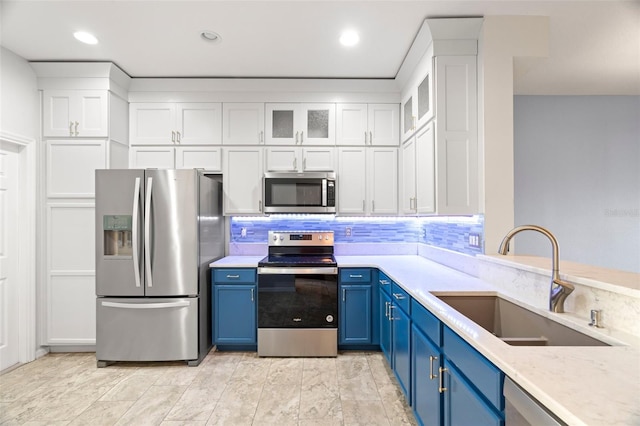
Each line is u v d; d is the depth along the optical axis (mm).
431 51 2332
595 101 3445
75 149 2922
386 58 2781
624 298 1179
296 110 3270
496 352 1001
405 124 3129
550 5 2064
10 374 2568
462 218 2570
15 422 1959
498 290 1898
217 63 2875
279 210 3170
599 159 3436
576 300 1402
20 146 2793
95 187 2717
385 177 3281
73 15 2178
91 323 2918
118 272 2703
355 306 2949
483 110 2217
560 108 3438
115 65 2914
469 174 2287
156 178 2705
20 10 2121
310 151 3271
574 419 655
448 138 2293
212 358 2877
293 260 3102
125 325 2703
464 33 2266
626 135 3449
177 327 2715
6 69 2623
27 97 2801
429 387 1643
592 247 3395
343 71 3039
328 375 2537
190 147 3244
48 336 2902
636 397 731
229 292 2969
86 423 1947
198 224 2764
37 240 2898
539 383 797
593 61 2732
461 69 2297
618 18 2166
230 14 2166
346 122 3277
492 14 2176
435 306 1568
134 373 2586
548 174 3424
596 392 753
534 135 3428
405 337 2074
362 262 3051
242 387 2357
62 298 2912
